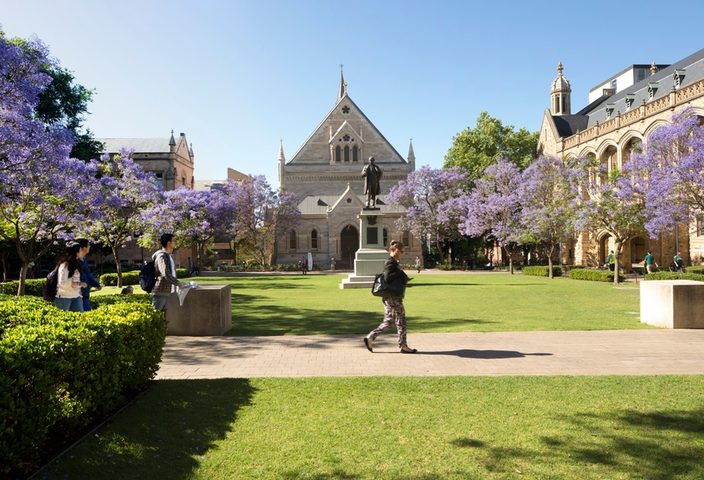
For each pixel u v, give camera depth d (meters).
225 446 5.52
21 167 16.02
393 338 12.14
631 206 29.34
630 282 33.28
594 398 6.93
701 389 7.32
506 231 44.91
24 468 4.93
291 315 16.97
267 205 62.78
